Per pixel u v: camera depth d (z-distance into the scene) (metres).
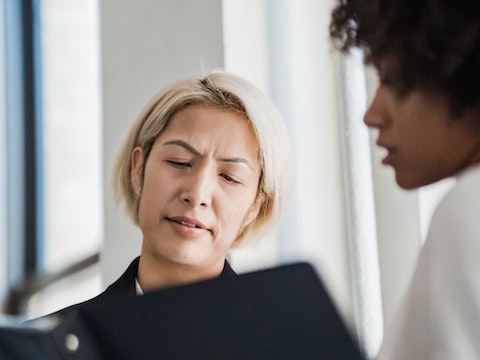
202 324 1.00
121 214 2.91
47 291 4.30
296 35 2.88
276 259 2.77
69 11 4.53
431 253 0.99
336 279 2.83
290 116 2.88
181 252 1.80
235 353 1.00
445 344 0.94
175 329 1.00
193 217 1.80
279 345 1.01
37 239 4.56
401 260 2.64
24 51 4.56
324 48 2.88
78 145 4.54
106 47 3.04
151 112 1.88
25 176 4.57
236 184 1.83
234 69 2.74
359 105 2.84
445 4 1.06
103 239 2.97
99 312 0.99
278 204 1.88
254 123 1.83
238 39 2.76
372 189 2.75
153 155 1.85
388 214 2.66
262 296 1.02
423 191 2.61
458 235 0.97
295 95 2.88
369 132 2.72
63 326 0.95
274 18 2.85
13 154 4.56
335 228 2.86
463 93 1.06
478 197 0.98
